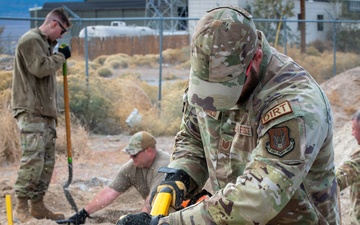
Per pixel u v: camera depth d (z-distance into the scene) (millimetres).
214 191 2621
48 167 6328
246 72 2250
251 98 2332
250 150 2408
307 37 29688
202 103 2242
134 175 5574
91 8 45594
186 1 32188
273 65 2334
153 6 33750
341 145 8438
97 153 10336
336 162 7941
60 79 13156
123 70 30156
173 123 12891
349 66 22109
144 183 5516
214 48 2162
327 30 30547
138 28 33375
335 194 2510
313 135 2176
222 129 2506
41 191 6289
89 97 12812
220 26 2170
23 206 6105
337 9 31047
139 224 2225
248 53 2195
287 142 2150
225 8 2227
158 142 11945
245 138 2406
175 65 32375
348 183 4648
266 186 2111
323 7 30594
